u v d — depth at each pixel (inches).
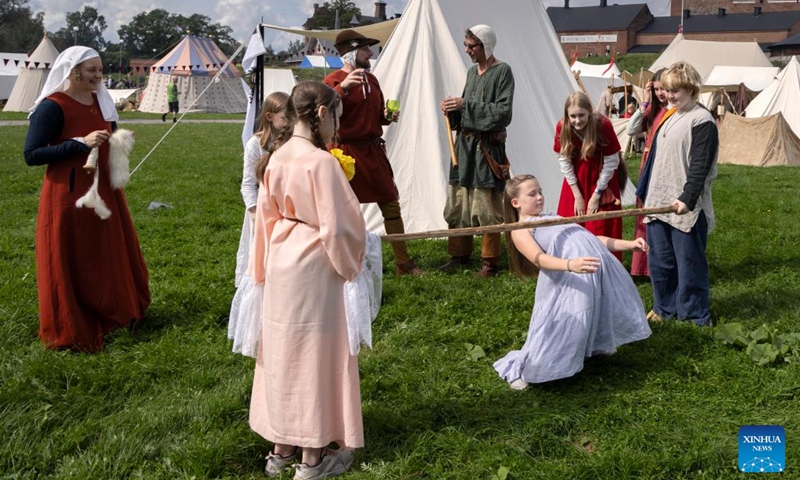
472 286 247.8
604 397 162.4
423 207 312.5
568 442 148.2
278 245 133.6
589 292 165.6
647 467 134.4
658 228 210.1
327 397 134.0
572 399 162.6
